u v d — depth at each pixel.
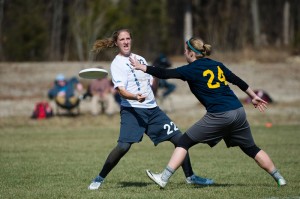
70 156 30.27
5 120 50.81
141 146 35.66
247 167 25.88
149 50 118.00
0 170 25.16
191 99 67.12
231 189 19.50
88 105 60.75
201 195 18.33
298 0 139.75
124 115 19.91
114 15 95.50
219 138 19.09
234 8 123.31
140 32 117.56
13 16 106.25
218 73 19.02
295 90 72.12
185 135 19.09
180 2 134.38
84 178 22.94
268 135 40.12
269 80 77.69
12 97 66.25
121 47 19.98
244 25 118.31
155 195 18.31
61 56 115.50
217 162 27.73
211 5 126.00
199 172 24.38
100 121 50.41
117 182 21.98
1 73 79.75
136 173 24.36
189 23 120.50
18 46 104.50
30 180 22.42
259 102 19.69
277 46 114.44
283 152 31.22
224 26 116.56
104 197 18.12
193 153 31.64
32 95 67.88
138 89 19.89
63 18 121.44
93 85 52.81
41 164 27.09
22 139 39.09
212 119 18.70
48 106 52.44
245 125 19.06
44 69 82.88
